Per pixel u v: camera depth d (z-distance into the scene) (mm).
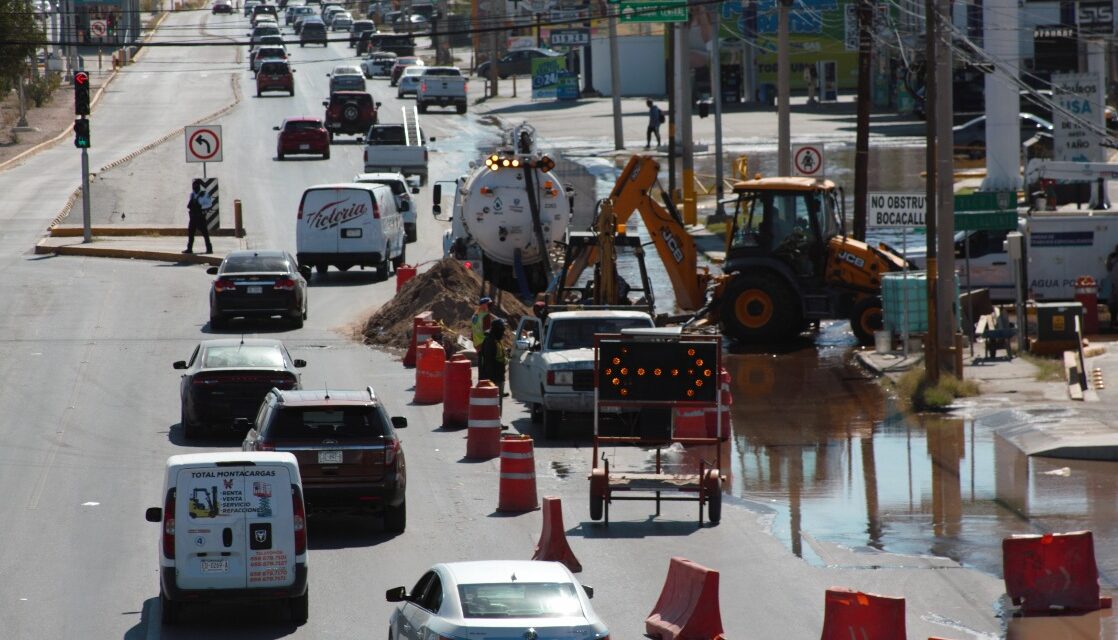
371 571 53375
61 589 51188
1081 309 96688
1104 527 57594
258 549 45875
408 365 100250
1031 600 47594
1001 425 77750
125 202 182250
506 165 118500
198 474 45875
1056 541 48000
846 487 66062
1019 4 161125
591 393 77312
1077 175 110750
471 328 105625
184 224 166375
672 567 45844
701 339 61906
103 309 120562
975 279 114750
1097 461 69875
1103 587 49875
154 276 137375
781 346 108188
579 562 54094
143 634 45656
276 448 57000
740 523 60469
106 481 68500
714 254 146500
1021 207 135750
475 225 120375
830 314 107562
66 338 108562
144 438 77938
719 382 61875
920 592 49812
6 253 150625
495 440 74188
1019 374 91125
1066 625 45750
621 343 61969
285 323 117875
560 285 102375
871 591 50031
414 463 72750
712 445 76000
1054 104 128000
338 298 128875
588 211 172875
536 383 80188
